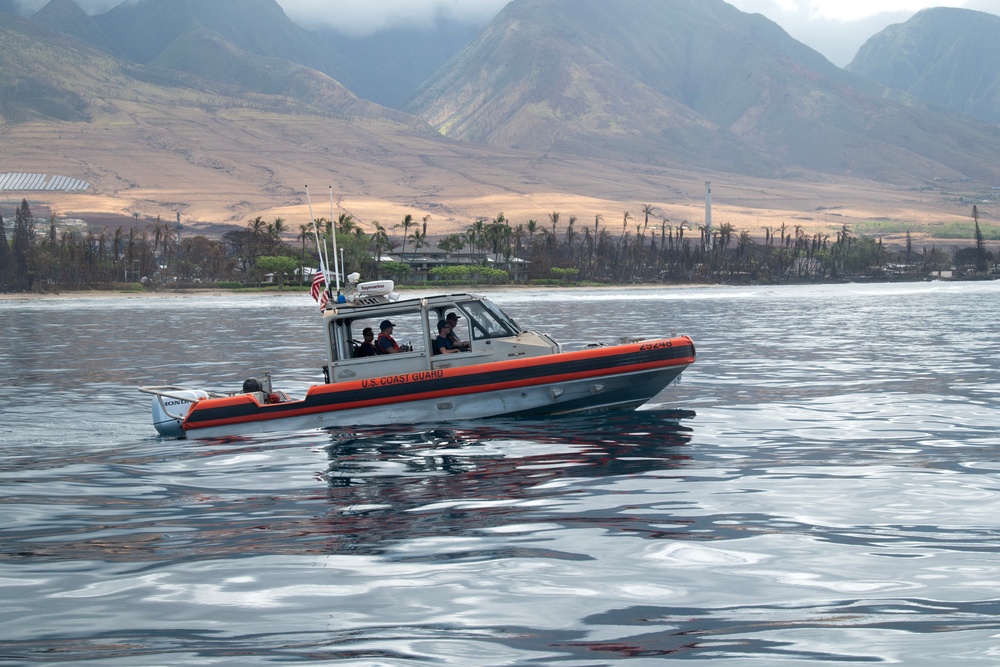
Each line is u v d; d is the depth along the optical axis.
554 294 181.75
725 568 8.69
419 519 10.69
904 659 6.54
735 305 108.75
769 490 11.93
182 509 11.58
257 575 8.70
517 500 11.55
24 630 7.42
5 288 182.88
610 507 11.07
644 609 7.65
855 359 32.47
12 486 13.12
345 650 6.89
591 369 17.53
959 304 100.81
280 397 18.38
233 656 6.81
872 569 8.59
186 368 31.78
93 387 26.61
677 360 17.83
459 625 7.38
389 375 17.81
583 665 6.58
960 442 15.62
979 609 7.50
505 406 17.72
